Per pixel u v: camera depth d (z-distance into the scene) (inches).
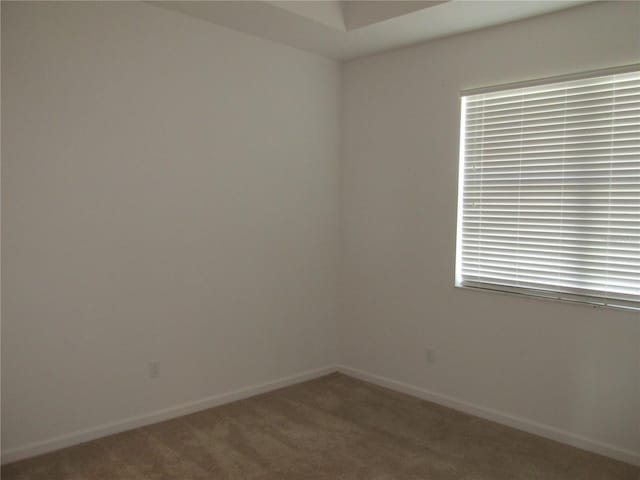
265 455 115.0
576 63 117.3
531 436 126.1
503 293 132.0
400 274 155.3
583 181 118.4
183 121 131.0
